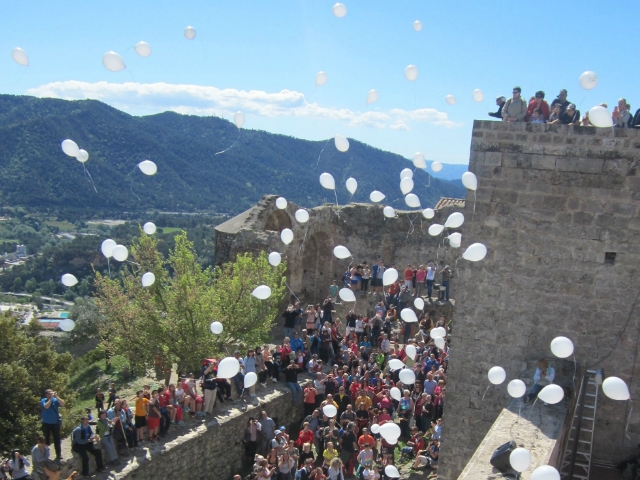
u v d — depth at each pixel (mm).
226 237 26797
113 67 11094
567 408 9758
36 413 18781
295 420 19203
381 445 15812
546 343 11031
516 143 10859
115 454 13961
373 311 25391
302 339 21141
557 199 10750
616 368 10672
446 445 11727
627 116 10469
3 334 20672
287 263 27438
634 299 10516
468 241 11281
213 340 20719
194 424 16203
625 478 10227
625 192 10398
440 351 19609
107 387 27219
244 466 17266
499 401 11359
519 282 11094
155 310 21172
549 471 6910
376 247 29453
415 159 14164
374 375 18625
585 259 10711
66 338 40219
